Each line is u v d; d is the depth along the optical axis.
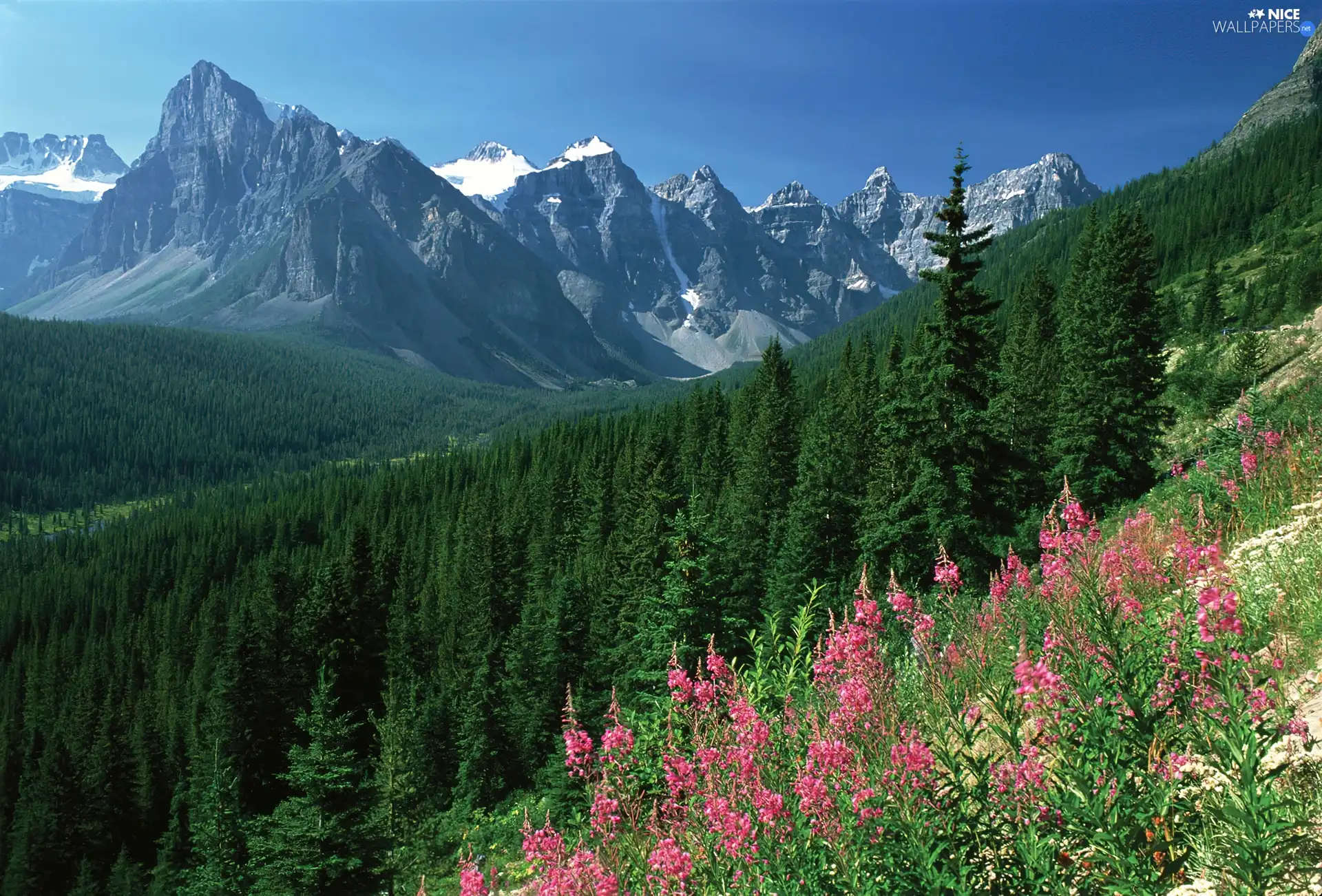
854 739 4.02
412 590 82.75
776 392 70.62
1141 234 36.16
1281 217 134.12
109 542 173.25
